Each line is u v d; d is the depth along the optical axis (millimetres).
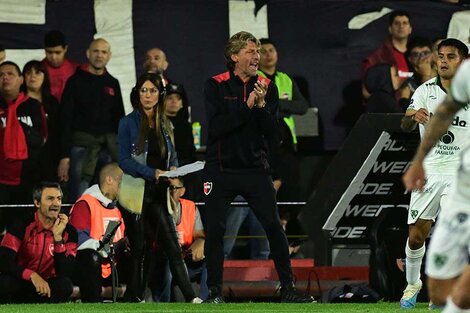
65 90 45938
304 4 49281
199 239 40094
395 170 39156
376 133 38531
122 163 35969
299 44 49375
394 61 49125
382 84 48781
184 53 48625
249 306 31203
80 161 46062
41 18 47594
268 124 33281
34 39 47531
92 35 47844
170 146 36688
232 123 32938
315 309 29953
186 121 44844
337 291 36875
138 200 35688
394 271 36750
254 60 33219
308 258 46031
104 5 48000
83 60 47531
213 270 33812
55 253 36906
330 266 40125
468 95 18109
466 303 17172
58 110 46188
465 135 31484
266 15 49219
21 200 45469
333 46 49406
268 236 34000
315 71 49344
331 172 39438
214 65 48844
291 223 46625
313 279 39875
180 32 48594
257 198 33844
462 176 18141
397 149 38812
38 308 30625
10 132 45406
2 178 45312
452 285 19062
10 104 45656
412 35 49719
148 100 36031
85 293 37438
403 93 48875
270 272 41812
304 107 46938
